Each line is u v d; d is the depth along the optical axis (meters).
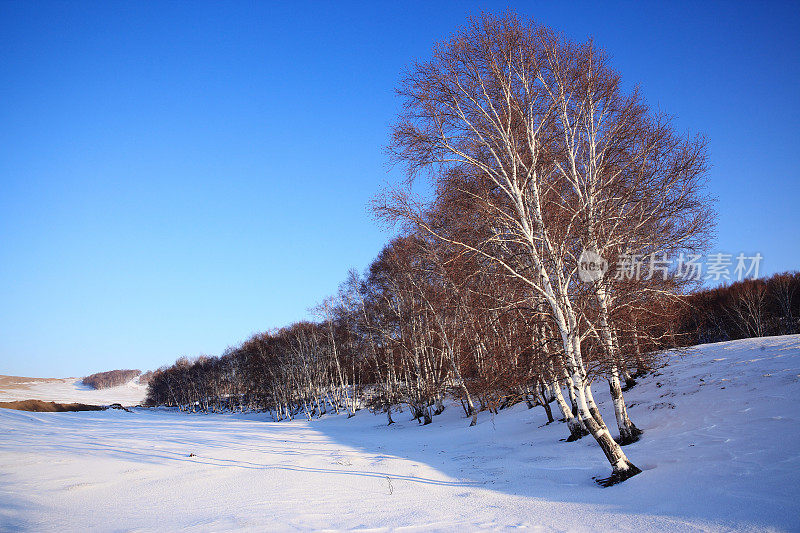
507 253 12.77
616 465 10.46
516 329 14.36
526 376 12.91
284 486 14.21
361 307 42.19
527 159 12.60
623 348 13.14
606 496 9.53
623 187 14.12
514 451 17.08
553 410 23.62
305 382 65.69
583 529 7.65
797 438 9.58
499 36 12.75
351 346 48.50
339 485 13.97
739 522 6.66
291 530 8.95
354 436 31.64
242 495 13.12
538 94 13.17
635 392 19.48
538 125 13.31
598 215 13.27
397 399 38.53
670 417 14.57
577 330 11.35
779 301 46.94
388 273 32.03
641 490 9.29
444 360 31.53
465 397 28.53
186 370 105.56
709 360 20.09
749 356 18.77
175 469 18.38
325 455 21.55
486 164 13.22
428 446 22.19
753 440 10.25
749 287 47.56
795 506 6.72
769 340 21.25
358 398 61.03
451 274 13.84
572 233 12.01
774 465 8.55
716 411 13.48
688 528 6.84
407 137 13.19
